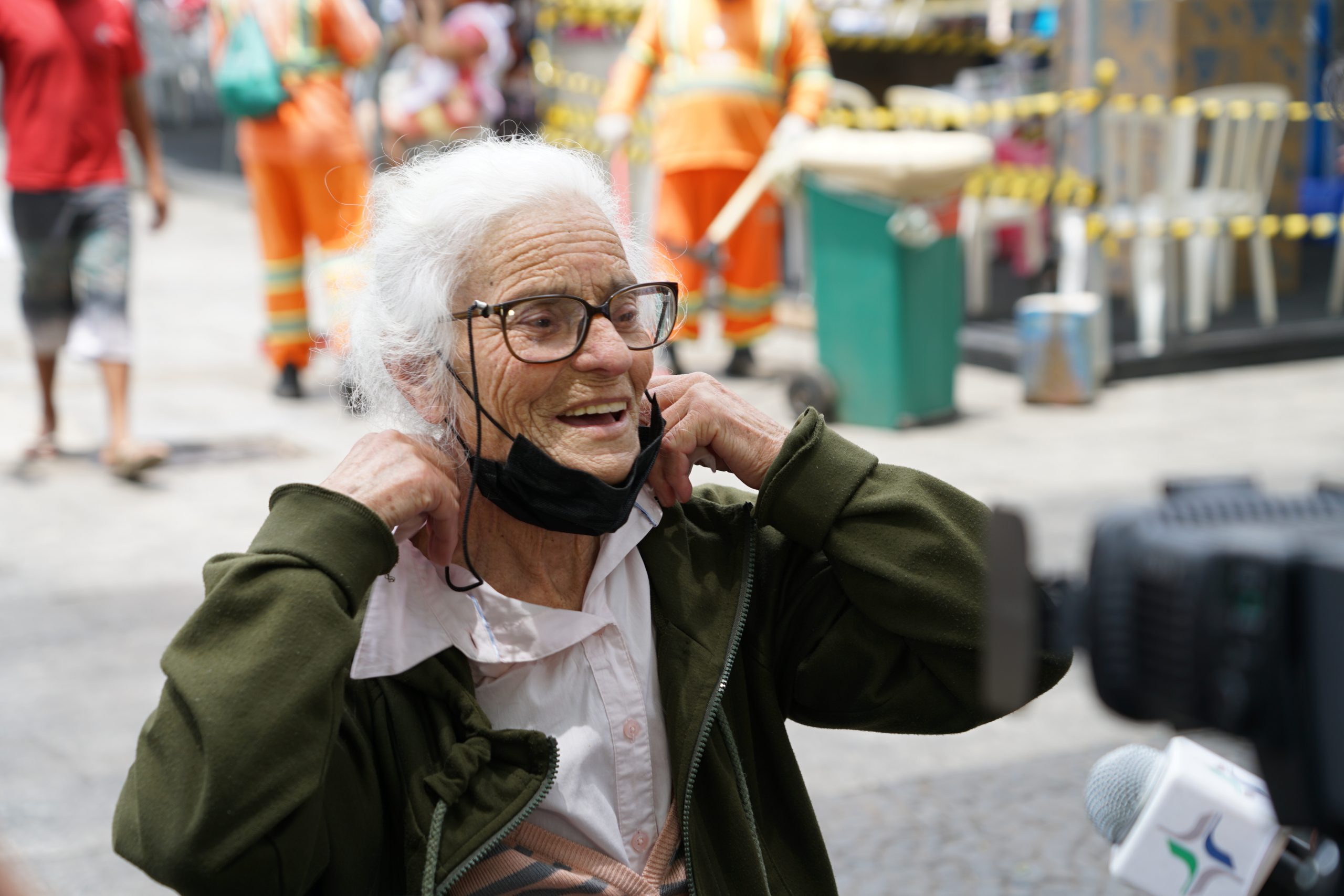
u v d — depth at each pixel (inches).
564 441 65.7
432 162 68.6
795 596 74.9
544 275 65.1
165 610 188.9
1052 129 360.8
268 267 303.4
